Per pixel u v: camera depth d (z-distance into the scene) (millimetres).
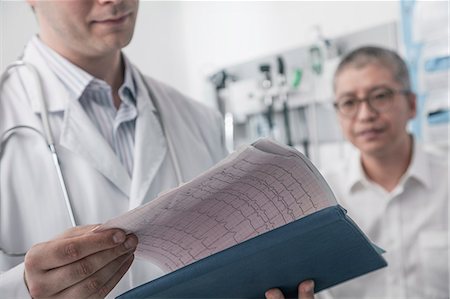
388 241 1531
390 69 1433
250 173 607
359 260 704
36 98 985
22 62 1021
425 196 1511
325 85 2217
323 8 2443
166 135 1069
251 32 2703
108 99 1033
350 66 1463
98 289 646
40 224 912
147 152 1012
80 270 608
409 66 2008
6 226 889
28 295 722
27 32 2010
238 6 2742
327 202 637
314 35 2309
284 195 644
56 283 615
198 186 583
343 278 760
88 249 584
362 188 1566
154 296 647
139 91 1074
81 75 991
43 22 1000
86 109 1023
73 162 961
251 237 668
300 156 605
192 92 2877
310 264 680
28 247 903
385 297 1481
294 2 2539
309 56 2264
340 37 2197
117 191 973
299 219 598
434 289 1483
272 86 2379
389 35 2080
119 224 591
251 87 2443
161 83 1196
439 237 1482
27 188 923
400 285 1490
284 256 638
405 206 1524
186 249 696
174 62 2816
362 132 1452
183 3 2869
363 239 644
